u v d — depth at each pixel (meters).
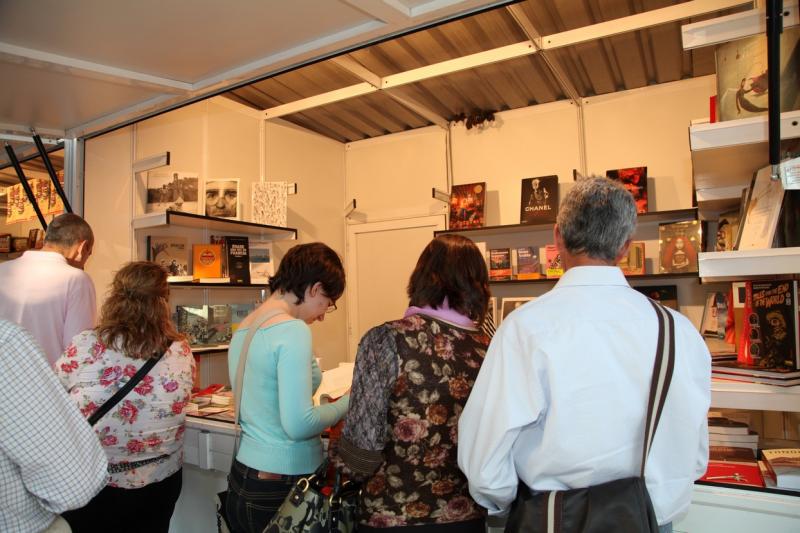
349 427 1.19
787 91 1.39
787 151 1.46
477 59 2.89
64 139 2.79
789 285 1.40
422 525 1.14
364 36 1.71
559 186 3.87
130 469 1.62
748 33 1.35
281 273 1.60
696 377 0.97
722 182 1.98
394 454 1.17
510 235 4.02
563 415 0.92
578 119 3.82
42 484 0.97
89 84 2.09
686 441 0.94
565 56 3.20
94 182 2.86
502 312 3.75
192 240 3.33
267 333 1.48
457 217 4.04
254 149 3.87
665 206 3.54
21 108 2.39
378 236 4.61
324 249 1.63
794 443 1.68
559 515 0.90
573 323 0.94
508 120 4.08
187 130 3.38
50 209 3.09
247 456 1.49
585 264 1.02
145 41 1.78
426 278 1.27
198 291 3.34
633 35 2.94
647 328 0.95
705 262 1.35
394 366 1.17
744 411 1.84
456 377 1.20
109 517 1.59
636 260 3.41
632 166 3.65
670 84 3.56
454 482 1.17
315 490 1.34
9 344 0.95
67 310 2.06
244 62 1.97
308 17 1.63
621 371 0.93
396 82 3.11
